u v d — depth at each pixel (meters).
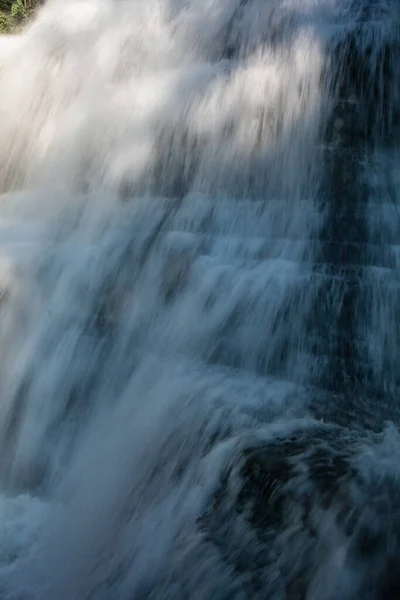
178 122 7.23
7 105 9.45
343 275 5.12
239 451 3.67
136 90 8.09
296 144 6.42
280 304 5.05
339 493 3.23
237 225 6.21
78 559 3.91
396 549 2.99
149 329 5.53
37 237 7.05
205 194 6.72
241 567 3.19
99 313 5.84
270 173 6.51
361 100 6.29
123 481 4.30
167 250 5.95
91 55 9.02
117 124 7.85
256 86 6.84
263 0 7.60
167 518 3.66
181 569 3.33
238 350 5.09
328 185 6.09
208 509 3.53
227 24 7.93
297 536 3.17
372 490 3.26
